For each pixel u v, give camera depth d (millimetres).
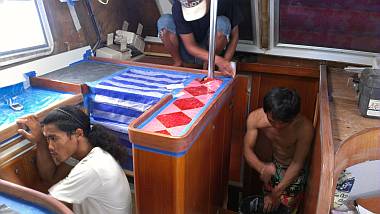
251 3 2254
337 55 2451
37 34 1915
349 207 1233
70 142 1281
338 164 1077
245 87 2697
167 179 1274
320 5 2176
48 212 807
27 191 844
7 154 1289
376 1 2025
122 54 2455
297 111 1663
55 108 1445
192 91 1709
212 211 1973
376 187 1232
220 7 2090
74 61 2188
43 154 1405
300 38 2477
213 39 1750
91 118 1823
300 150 1898
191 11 1688
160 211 1357
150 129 1290
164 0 2500
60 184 1208
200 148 1456
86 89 1761
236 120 2797
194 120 1370
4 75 1695
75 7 2172
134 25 2838
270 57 2650
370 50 2363
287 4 2229
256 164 2043
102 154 1280
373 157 1137
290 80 2596
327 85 1771
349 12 2152
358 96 1536
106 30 2484
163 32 2156
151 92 1688
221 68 1950
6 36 1726
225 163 2145
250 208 2141
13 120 1399
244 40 2646
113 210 1309
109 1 2480
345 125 1264
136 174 1325
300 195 2037
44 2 1928
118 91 1699
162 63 2553
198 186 1545
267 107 1686
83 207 1308
